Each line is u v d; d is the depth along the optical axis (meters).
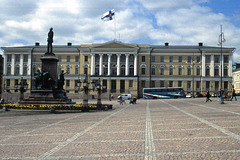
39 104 32.50
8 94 84.94
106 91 87.62
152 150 9.00
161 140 10.70
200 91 88.50
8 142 11.33
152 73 90.69
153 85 90.50
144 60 90.25
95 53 88.88
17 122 19.42
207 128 13.38
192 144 9.73
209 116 19.42
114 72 90.38
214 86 87.69
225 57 88.44
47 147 10.00
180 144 9.81
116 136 11.98
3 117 23.80
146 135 12.00
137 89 86.94
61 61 91.50
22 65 91.62
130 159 7.94
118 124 16.48
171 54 90.25
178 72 89.88
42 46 95.75
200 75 88.94
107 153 8.75
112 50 88.56
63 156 8.51
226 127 13.51
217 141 10.11
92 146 9.92
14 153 9.15
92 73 88.75
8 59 92.50
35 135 12.99
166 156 8.15
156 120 18.17
